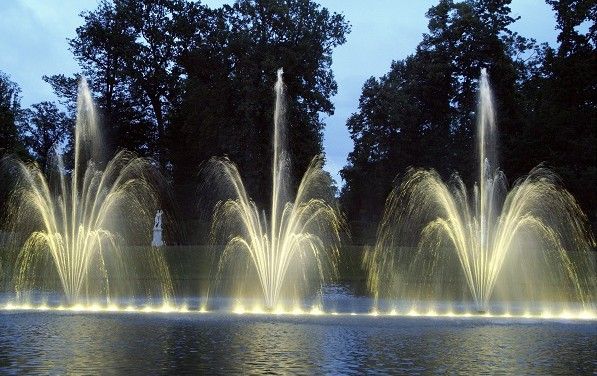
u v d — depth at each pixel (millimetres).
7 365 16656
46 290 40688
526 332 23219
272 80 65125
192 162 77125
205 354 18344
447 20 74062
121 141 81312
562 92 61750
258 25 67688
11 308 30609
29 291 40031
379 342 20656
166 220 67812
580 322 26375
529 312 30844
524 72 79312
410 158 79188
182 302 34406
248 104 64875
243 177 66000
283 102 65625
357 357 18062
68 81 82562
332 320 26219
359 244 67750
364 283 47000
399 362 17438
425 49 76375
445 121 76938
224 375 15688
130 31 81438
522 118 66750
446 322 25953
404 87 82438
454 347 19859
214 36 70438
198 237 66875
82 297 36969
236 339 21078
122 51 79562
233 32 67938
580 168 58188
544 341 21141
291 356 18141
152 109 85000
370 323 25328
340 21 70312
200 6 81875
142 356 18000
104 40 80438
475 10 73062
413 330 23469
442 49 73312
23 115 96062
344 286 45000
